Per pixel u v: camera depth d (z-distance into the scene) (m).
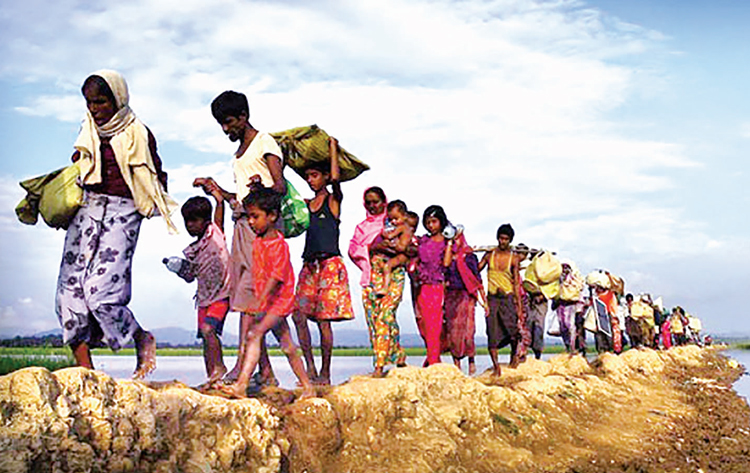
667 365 21.52
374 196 8.45
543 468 7.18
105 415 4.27
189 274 6.66
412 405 6.83
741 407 13.77
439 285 9.46
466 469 6.62
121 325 5.46
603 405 10.80
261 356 6.73
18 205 5.66
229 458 4.83
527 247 11.32
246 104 6.54
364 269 8.34
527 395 9.19
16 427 3.84
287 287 5.83
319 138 7.65
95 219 5.54
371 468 5.89
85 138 5.54
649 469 7.77
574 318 14.88
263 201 5.76
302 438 5.61
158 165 6.04
